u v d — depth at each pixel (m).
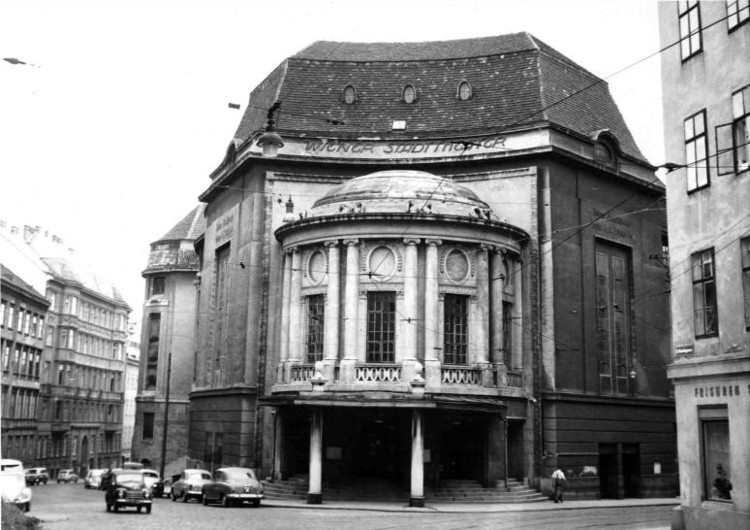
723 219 20.83
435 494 32.75
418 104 42.78
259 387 38.53
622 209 43.03
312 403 31.36
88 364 83.44
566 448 37.16
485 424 34.84
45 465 73.12
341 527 21.91
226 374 42.31
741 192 20.27
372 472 34.12
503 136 40.12
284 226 37.34
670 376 22.11
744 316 19.81
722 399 20.28
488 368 34.88
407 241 34.75
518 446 36.88
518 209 39.31
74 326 78.81
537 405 37.16
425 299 34.56
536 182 39.16
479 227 35.66
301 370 35.69
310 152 41.50
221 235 46.12
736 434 19.70
